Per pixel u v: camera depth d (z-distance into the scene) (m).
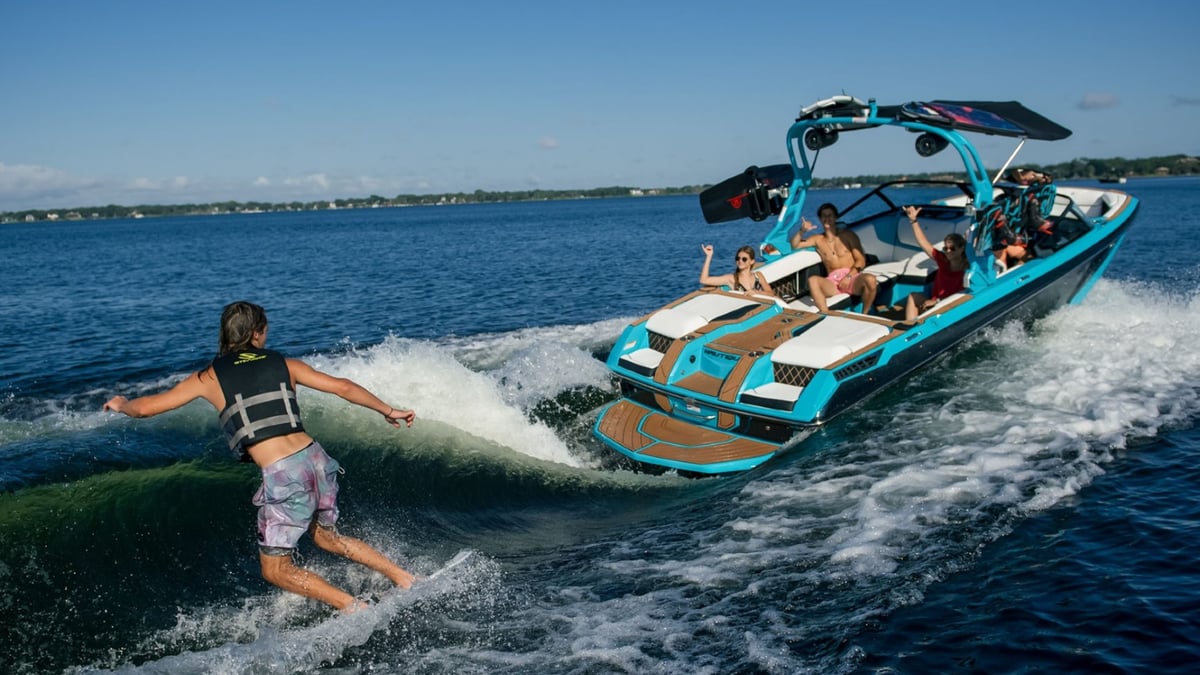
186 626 4.17
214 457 6.00
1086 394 7.07
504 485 6.25
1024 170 9.33
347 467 6.12
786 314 7.89
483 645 3.81
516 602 4.26
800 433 6.65
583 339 11.87
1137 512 4.89
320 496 4.22
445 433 6.86
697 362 7.41
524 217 99.38
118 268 31.28
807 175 9.54
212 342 13.67
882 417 6.86
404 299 18.44
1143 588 4.06
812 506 5.28
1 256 43.94
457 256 31.64
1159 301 10.32
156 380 10.82
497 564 4.85
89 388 10.39
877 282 8.92
